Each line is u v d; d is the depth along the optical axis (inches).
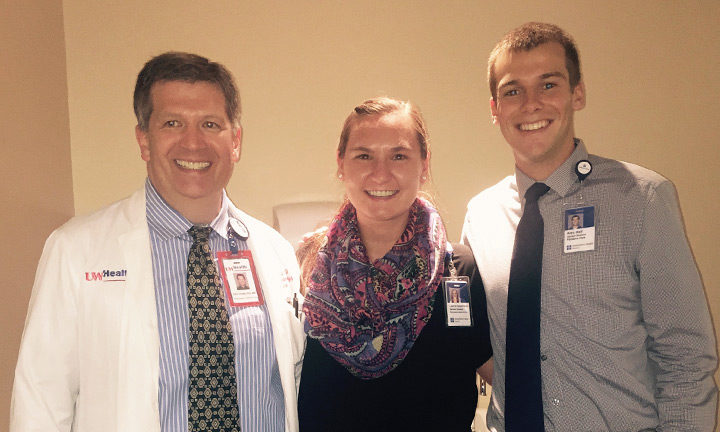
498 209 80.4
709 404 68.3
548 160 74.3
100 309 66.6
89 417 65.9
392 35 129.6
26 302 106.7
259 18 127.8
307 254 84.9
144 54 126.2
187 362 67.4
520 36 74.6
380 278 75.5
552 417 71.7
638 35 129.3
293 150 128.9
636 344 70.5
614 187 71.8
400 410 72.6
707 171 130.6
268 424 70.8
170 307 68.6
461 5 129.6
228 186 127.8
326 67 129.0
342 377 74.2
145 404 65.2
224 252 73.7
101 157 126.1
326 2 128.7
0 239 98.5
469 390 75.1
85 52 125.3
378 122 74.7
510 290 73.6
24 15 109.4
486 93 130.6
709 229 130.7
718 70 129.6
